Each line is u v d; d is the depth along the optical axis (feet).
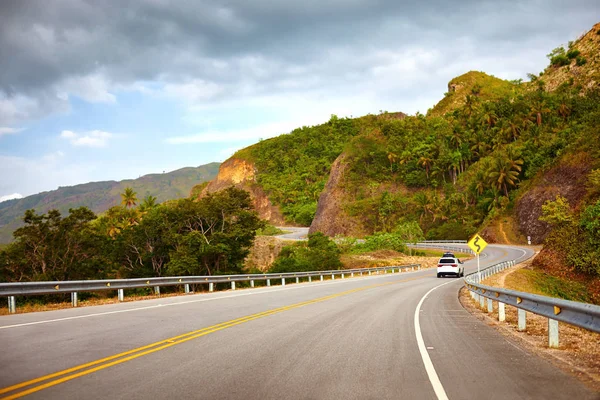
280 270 187.83
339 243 295.28
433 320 45.57
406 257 254.27
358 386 21.16
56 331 35.91
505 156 384.06
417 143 504.02
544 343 33.01
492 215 330.75
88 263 143.33
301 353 28.53
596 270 141.38
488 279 120.06
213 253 163.94
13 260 134.10
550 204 172.45
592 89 504.02
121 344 30.76
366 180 490.90
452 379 22.45
